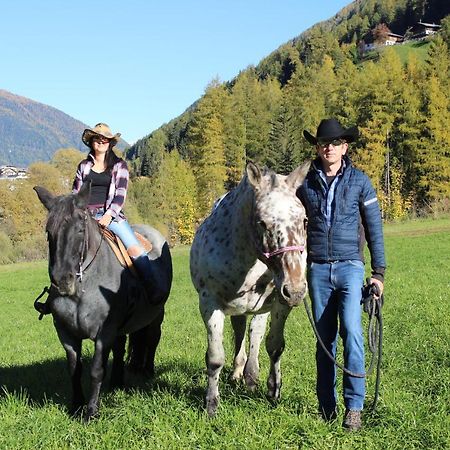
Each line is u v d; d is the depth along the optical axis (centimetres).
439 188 5578
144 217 6581
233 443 466
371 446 455
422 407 534
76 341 607
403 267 2034
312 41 15362
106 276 603
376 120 5794
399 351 786
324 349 494
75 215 553
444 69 7250
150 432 505
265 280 549
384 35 15512
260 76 17488
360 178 505
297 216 456
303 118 8044
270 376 586
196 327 1212
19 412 602
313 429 480
